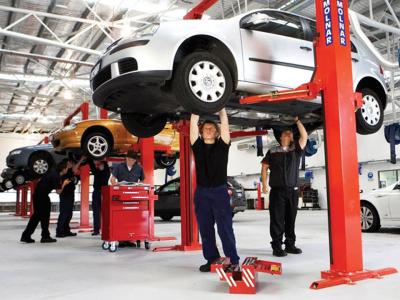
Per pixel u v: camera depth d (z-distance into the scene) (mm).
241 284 2818
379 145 18031
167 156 9641
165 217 12344
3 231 8953
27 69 14242
